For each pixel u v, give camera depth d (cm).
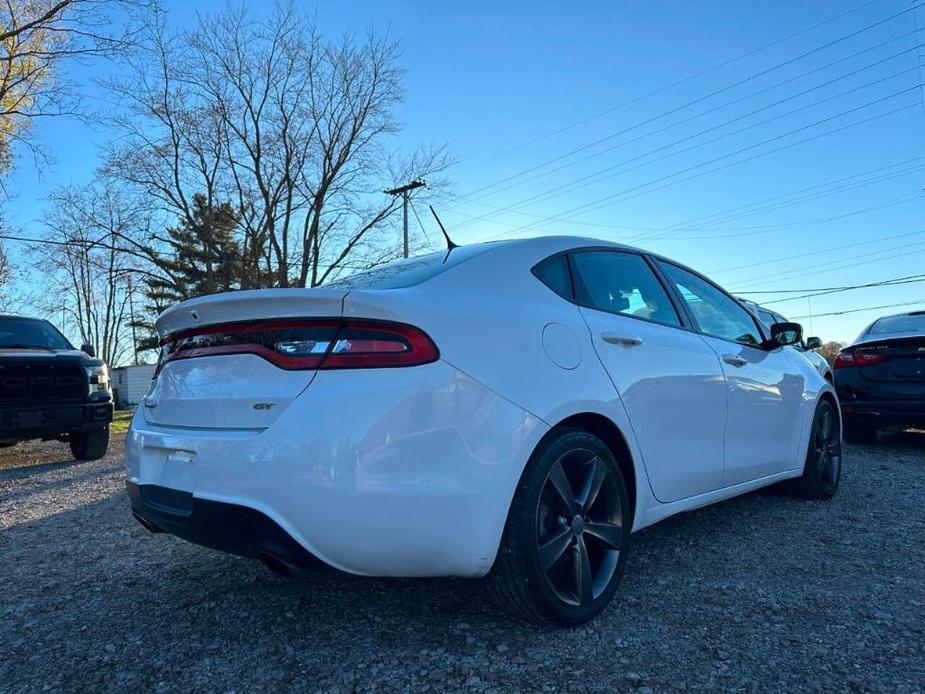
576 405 265
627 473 297
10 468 779
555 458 256
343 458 219
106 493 579
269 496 221
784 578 318
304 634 270
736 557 350
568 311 289
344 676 234
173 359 273
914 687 218
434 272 277
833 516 429
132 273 3350
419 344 232
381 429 222
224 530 233
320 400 224
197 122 2945
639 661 238
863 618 270
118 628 282
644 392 302
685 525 414
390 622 278
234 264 3116
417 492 224
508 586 249
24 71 1812
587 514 272
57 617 296
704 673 229
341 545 221
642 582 315
